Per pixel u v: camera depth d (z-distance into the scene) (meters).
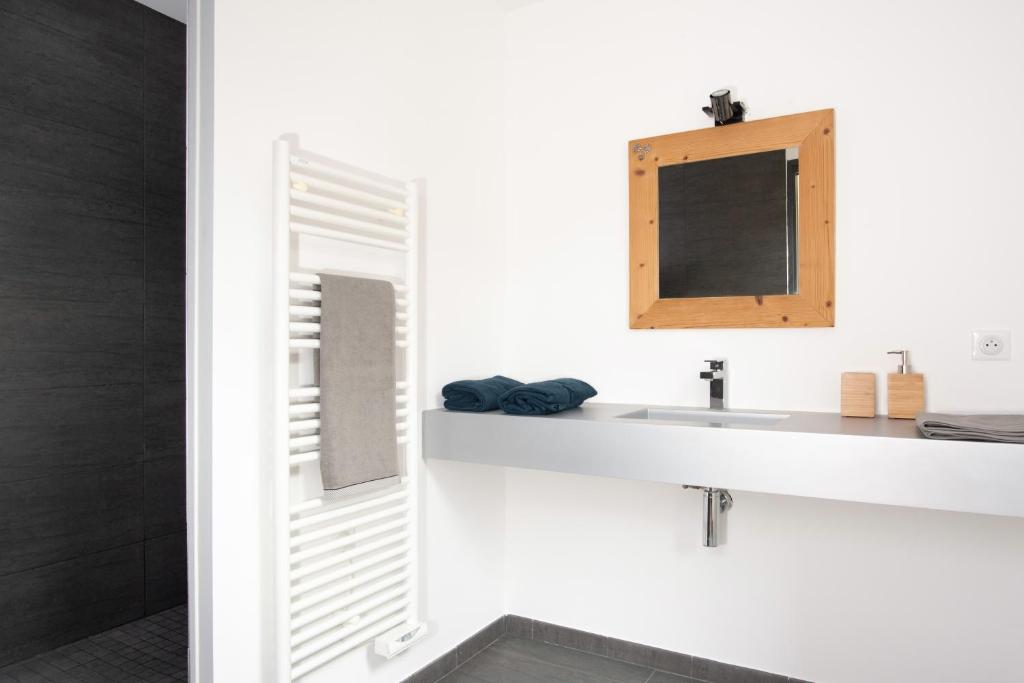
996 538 1.91
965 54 1.95
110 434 2.78
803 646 2.16
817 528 2.13
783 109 2.19
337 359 1.79
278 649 1.64
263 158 1.73
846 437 1.66
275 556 1.64
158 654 2.56
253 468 1.69
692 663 2.32
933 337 1.99
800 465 1.71
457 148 2.44
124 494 2.82
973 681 1.94
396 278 2.14
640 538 2.42
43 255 2.57
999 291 1.91
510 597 2.69
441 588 2.35
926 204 1.99
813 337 2.15
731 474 1.79
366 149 2.05
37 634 2.54
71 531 2.65
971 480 1.55
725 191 2.27
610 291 2.49
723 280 2.27
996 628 1.92
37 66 2.56
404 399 2.08
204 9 1.64
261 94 1.73
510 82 2.70
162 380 2.97
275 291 1.64
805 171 2.14
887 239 2.04
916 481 1.60
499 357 2.66
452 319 2.41
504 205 2.69
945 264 1.97
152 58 2.95
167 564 2.99
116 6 2.82
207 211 1.63
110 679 2.37
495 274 2.64
